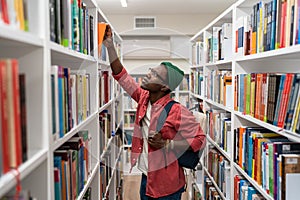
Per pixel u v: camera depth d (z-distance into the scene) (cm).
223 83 294
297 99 151
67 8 151
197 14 598
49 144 119
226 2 504
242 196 231
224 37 301
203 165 362
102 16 255
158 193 212
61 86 140
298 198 159
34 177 118
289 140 194
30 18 113
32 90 115
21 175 91
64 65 205
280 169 163
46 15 117
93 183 240
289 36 159
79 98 180
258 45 208
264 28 196
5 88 85
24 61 114
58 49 133
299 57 199
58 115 133
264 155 189
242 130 238
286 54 167
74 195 164
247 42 231
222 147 298
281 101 170
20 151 94
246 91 230
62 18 145
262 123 194
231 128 264
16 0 96
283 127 166
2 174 86
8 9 90
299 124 148
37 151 113
